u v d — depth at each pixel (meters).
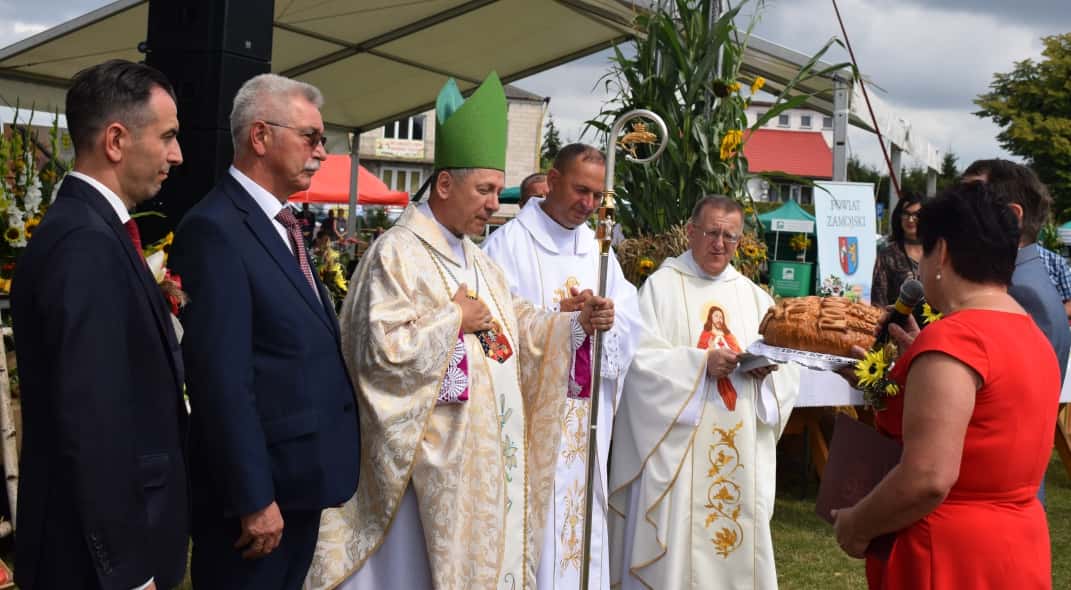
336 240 12.98
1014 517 2.21
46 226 2.14
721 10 5.68
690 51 5.58
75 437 2.00
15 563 2.11
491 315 3.14
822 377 5.28
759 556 4.05
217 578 2.59
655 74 5.69
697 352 4.03
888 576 2.28
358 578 3.00
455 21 9.27
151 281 2.26
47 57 9.30
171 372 2.27
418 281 3.06
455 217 3.22
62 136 5.10
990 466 2.18
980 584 2.17
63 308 2.04
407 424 2.89
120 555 2.05
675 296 4.29
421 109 12.36
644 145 5.59
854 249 7.75
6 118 8.65
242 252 2.54
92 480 2.01
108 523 2.03
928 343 2.19
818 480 6.41
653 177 5.55
